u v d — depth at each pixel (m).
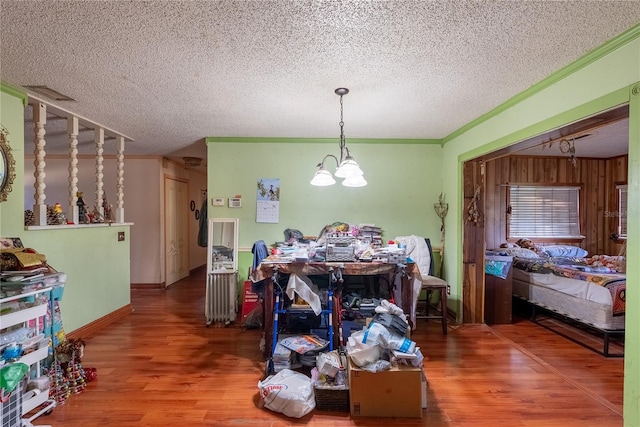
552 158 5.26
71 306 3.16
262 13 1.64
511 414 2.04
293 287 2.52
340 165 2.85
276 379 2.21
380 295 3.06
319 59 2.12
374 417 2.01
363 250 3.07
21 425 1.79
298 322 2.89
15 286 1.88
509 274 3.85
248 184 4.23
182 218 6.46
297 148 4.25
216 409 2.09
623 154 5.07
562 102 2.26
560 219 5.30
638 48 1.73
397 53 2.04
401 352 2.06
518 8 1.59
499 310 3.84
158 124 3.62
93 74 2.33
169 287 5.66
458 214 3.83
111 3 1.55
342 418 2.01
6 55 2.05
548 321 3.94
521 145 2.89
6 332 1.85
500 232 5.18
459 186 3.80
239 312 4.10
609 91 1.89
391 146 4.29
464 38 1.86
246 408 2.10
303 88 2.60
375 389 2.02
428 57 2.09
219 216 4.21
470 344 3.14
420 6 1.58
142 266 5.52
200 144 4.66
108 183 5.44
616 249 5.19
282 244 3.73
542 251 4.80
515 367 2.66
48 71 2.28
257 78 2.41
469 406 2.12
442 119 3.41
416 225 4.31
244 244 4.22
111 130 3.86
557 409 2.09
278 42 1.92
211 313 3.71
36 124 2.83
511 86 2.53
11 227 2.51
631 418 1.74
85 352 2.94
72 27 1.75
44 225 2.82
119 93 2.69
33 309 1.94
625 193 5.12
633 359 1.73
